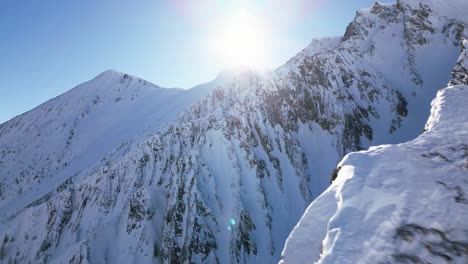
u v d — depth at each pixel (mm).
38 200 112938
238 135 62219
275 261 47094
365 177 13078
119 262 51312
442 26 79812
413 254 8609
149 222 52719
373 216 10516
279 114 66938
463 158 12312
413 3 89125
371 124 65438
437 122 17172
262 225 50312
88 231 65500
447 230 9016
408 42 80750
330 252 9742
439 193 10578
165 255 47969
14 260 71688
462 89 20750
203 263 45375
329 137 63875
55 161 152500
